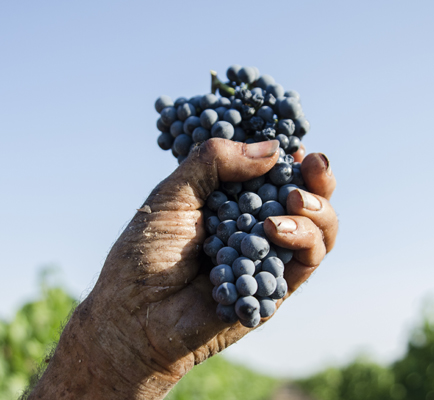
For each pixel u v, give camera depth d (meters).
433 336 14.17
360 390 23.94
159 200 2.08
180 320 2.01
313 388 40.12
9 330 5.55
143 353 1.97
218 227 2.07
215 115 2.32
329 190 2.23
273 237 1.90
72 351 2.00
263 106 2.37
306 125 2.39
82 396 1.95
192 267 2.10
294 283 2.17
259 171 2.09
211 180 2.11
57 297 6.76
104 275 2.05
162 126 2.58
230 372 17.61
